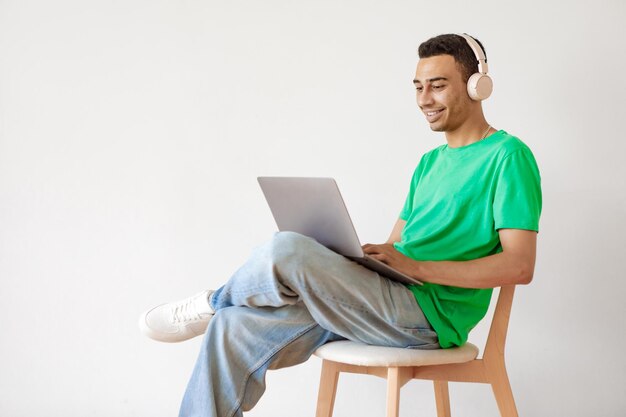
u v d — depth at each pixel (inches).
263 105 98.5
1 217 102.8
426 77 73.1
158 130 100.7
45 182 102.3
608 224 89.0
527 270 66.5
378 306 65.6
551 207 90.4
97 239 101.8
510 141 71.0
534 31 90.1
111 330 101.7
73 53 101.9
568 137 89.6
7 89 102.6
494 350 69.4
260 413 99.5
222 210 99.5
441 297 69.8
